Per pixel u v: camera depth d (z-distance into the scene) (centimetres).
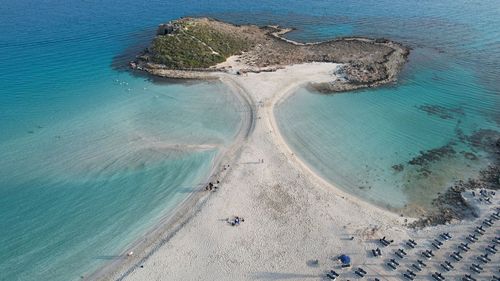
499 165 6391
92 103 8144
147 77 9269
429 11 14600
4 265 4684
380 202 5631
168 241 4959
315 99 8294
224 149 6656
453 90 8750
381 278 4459
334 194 5738
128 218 5319
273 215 5338
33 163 6384
